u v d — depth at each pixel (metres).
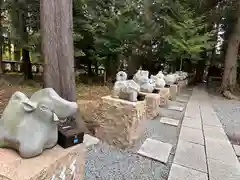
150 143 2.58
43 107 1.11
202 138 2.80
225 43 8.96
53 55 2.45
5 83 5.99
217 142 2.66
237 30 7.13
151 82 3.93
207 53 11.49
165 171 1.92
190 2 8.34
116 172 1.88
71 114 1.21
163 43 9.55
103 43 7.44
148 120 3.62
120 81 2.79
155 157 2.19
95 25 7.22
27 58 7.38
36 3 5.82
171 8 8.52
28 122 1.10
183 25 7.67
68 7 2.45
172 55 8.87
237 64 8.00
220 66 12.13
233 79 7.61
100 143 2.54
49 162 1.06
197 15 8.41
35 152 1.08
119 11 7.69
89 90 6.30
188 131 3.09
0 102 3.68
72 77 2.62
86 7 6.78
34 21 6.32
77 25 6.72
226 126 3.68
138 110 2.53
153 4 8.77
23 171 0.96
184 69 11.14
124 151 2.34
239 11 6.83
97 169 1.92
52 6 2.34
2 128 1.13
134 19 8.36
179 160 2.12
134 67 9.74
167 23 8.59
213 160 2.14
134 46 8.55
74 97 2.68
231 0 7.09
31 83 6.66
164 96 4.84
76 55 6.63
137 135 2.61
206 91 8.47
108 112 2.59
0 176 0.92
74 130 1.36
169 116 4.01
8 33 6.36
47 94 1.17
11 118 1.14
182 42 7.72
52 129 1.18
